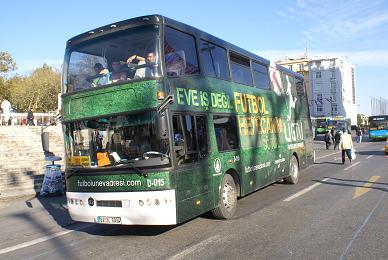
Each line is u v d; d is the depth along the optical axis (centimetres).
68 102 797
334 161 2259
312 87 10025
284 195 1164
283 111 1337
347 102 10894
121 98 729
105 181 732
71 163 786
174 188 699
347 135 2044
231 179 932
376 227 751
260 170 1105
